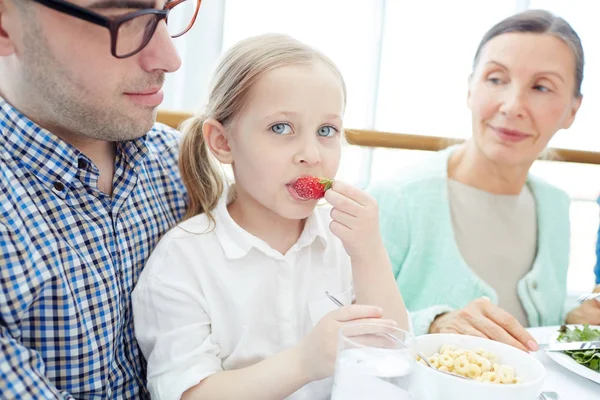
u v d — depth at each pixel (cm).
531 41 127
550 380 92
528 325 137
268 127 94
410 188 146
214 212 104
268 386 81
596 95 249
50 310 80
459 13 236
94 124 82
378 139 182
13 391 69
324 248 108
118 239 92
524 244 145
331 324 79
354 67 234
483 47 138
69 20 74
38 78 78
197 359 88
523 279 138
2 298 73
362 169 228
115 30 74
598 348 98
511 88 131
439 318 119
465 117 242
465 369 82
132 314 95
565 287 150
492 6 238
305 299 104
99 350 86
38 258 78
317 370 79
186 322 92
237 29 214
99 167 93
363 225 94
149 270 94
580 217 256
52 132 87
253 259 100
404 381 63
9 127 83
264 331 99
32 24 74
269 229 105
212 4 206
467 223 144
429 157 157
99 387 86
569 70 131
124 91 81
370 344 68
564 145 245
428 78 239
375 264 97
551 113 132
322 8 224
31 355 73
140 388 97
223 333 96
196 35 206
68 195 86
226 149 103
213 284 97
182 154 107
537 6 244
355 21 229
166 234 99
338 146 100
